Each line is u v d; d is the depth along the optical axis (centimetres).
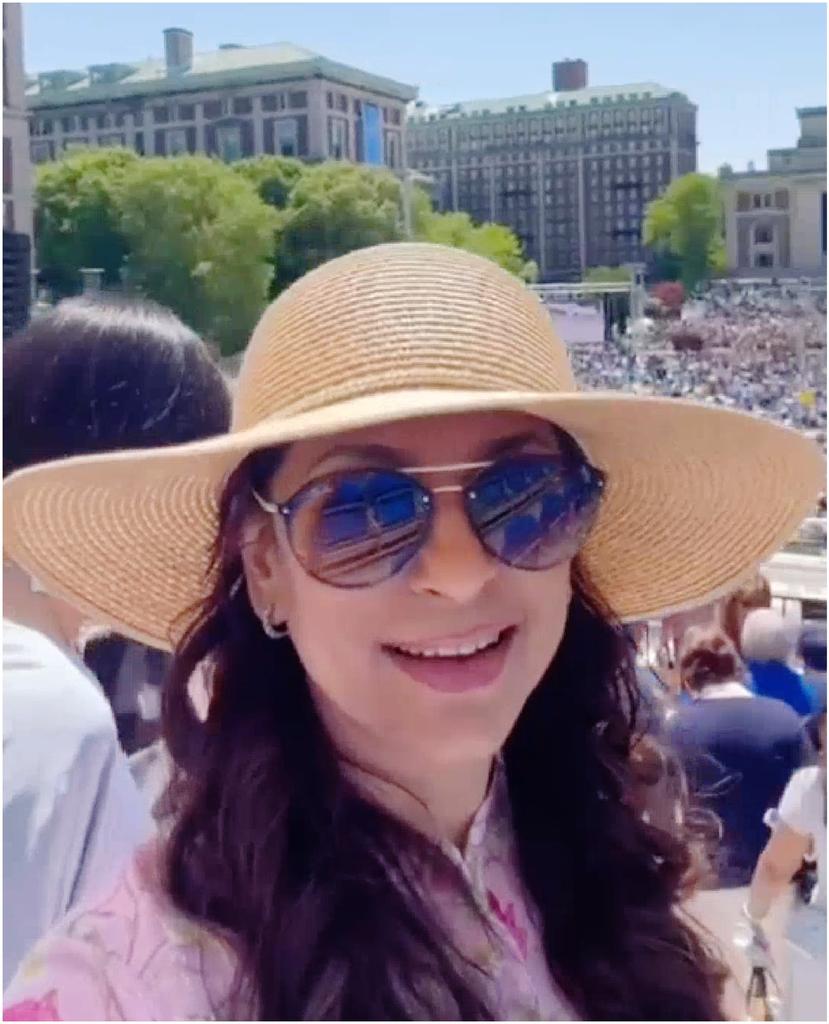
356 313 48
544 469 48
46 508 55
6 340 74
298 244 2150
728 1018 60
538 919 54
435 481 47
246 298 2041
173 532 57
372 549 46
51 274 1988
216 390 75
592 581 63
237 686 50
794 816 108
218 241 2033
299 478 48
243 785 47
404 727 47
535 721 58
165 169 2020
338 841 47
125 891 46
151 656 75
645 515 63
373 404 46
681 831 64
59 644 65
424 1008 46
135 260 2006
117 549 58
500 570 47
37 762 59
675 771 72
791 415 1084
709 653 126
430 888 49
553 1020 52
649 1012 55
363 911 46
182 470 52
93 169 2009
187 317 2002
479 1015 47
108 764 62
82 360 71
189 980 44
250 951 45
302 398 48
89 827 60
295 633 48
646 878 58
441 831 50
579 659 60
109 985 43
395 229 2248
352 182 2188
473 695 47
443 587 46
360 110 2639
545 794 58
